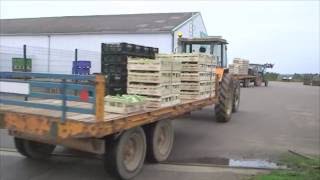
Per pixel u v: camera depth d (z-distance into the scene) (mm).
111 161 7211
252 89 39344
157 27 33719
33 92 6871
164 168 8391
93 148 7043
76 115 6844
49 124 6715
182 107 9352
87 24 37625
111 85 10414
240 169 8492
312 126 14594
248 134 12586
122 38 33688
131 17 39594
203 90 10898
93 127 6363
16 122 7023
